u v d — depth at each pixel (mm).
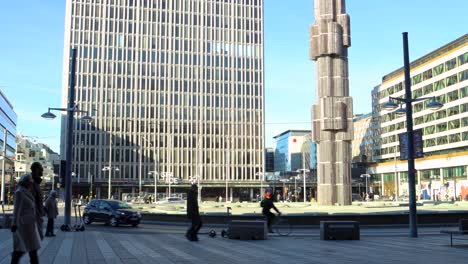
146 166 115812
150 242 17000
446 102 94062
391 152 114875
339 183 38312
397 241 17938
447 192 91500
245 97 124938
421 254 13586
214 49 124625
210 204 52062
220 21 126062
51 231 19375
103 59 116375
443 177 93562
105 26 117562
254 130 124250
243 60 126250
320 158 39000
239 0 128000
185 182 115562
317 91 39719
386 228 26422
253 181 118438
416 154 20156
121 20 118938
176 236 19969
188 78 121750
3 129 95875
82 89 113938
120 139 115188
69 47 114375
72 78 24000
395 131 112875
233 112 123500
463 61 89438
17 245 8609
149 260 11945
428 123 100062
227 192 111562
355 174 125875
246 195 119000
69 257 12578
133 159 115438
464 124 88562
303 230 25281
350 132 38438
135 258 12359
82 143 112188
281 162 182875
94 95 114562
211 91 122938
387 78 119250
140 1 120812
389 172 114062
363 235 21266
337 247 15523
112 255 13023
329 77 38969
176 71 121312
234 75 125000
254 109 125125
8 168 101250
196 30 124000
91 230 24000
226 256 12852
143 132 117000
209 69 123688
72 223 30422
